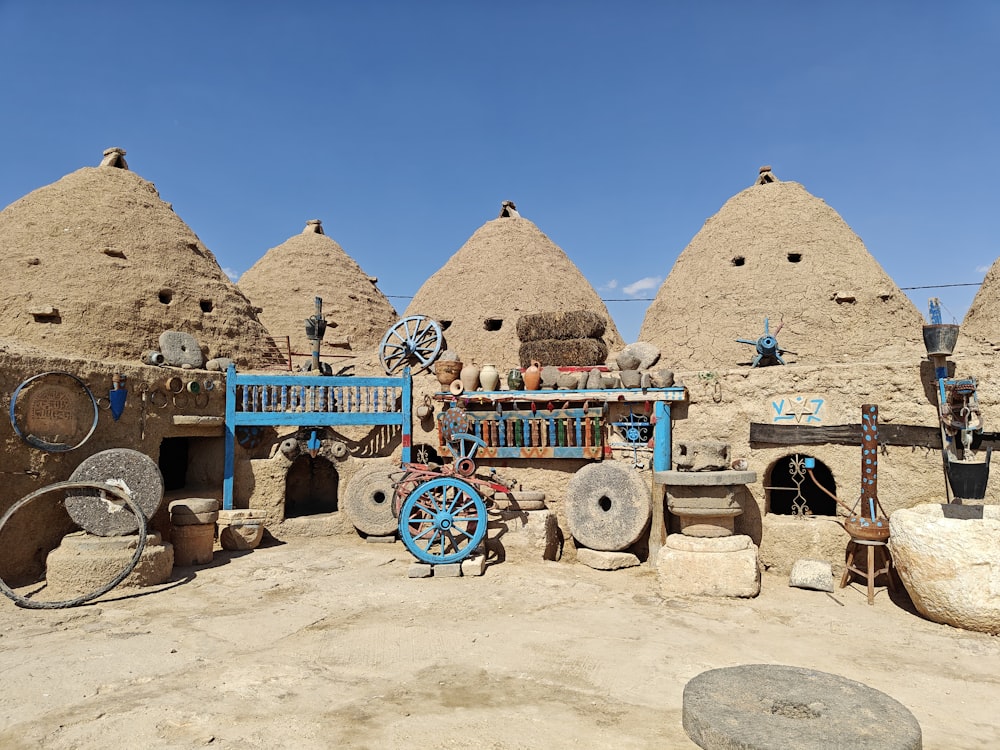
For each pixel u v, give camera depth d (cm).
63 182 1769
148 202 1833
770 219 1534
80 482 856
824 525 902
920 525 719
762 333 1413
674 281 1608
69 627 712
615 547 989
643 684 559
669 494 883
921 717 505
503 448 1118
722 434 1002
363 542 1192
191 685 555
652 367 1198
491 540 1030
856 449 911
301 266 2422
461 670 589
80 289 1574
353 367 1802
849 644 661
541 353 1327
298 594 846
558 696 534
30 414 891
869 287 1412
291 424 1218
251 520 1125
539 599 821
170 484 1334
